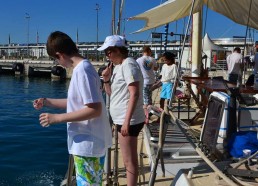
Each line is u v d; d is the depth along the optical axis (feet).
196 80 23.91
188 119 24.90
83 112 9.44
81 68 9.56
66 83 153.58
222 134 14.25
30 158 32.35
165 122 10.64
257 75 20.34
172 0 21.09
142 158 17.37
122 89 12.51
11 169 28.89
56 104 11.34
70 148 10.09
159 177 14.88
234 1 23.93
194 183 9.82
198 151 10.75
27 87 134.00
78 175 10.09
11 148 36.60
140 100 12.55
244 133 12.99
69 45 9.80
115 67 12.98
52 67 173.47
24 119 58.29
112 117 12.88
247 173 9.59
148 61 26.08
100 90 9.91
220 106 13.38
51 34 9.91
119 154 18.37
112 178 14.97
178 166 14.88
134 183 12.71
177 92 29.81
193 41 35.70
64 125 49.52
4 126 51.34
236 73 35.32
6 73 208.03
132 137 12.51
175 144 15.93
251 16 25.63
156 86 27.40
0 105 79.82
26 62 195.62
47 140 40.52
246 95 19.02
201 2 23.93
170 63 26.84
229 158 12.48
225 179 8.63
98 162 10.12
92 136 9.88
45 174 27.61
